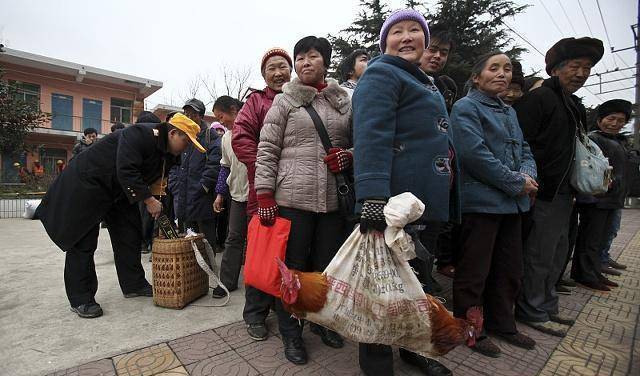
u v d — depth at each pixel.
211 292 3.14
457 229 2.38
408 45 1.81
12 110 11.32
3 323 2.44
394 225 1.46
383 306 1.51
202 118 3.95
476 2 13.95
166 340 2.22
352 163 1.96
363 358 1.81
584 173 2.52
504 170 2.13
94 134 7.01
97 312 2.55
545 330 2.45
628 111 3.79
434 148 1.71
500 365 2.03
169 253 2.69
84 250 2.56
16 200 9.05
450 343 1.60
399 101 1.72
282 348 2.16
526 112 2.60
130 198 2.59
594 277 3.51
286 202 1.97
